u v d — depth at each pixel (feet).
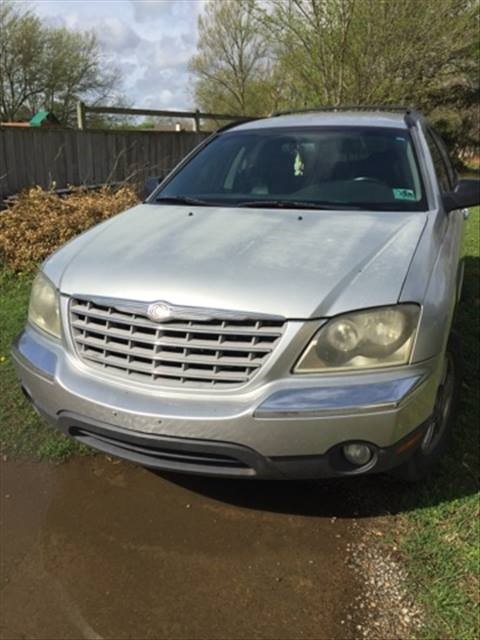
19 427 10.64
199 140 38.75
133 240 9.09
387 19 42.09
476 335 14.65
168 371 7.43
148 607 7.12
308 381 7.14
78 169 30.09
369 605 7.06
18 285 18.37
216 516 8.58
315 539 8.11
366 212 9.93
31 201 22.25
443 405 9.14
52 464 9.74
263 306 7.16
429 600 7.06
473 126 75.46
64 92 107.14
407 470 8.50
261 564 7.71
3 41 100.99
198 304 7.26
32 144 27.35
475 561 7.55
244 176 11.63
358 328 7.17
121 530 8.32
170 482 9.34
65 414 8.08
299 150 11.89
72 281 8.23
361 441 7.15
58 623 6.93
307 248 8.30
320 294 7.27
